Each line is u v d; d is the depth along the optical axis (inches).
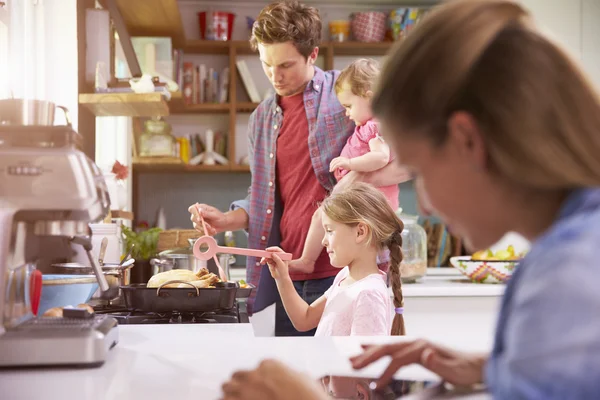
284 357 35.9
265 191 87.7
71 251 45.6
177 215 167.3
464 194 22.2
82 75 89.0
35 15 84.7
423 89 21.9
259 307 85.8
